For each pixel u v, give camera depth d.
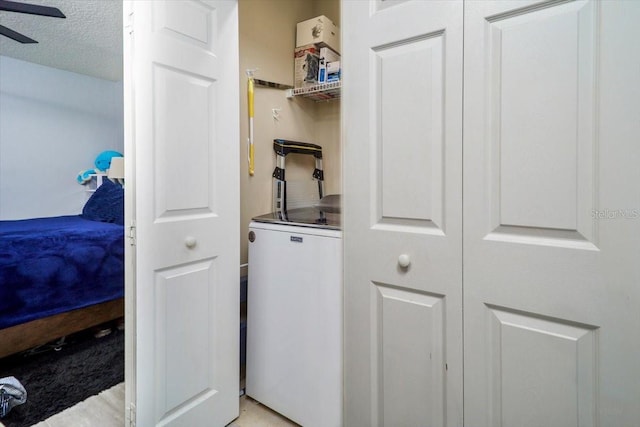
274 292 1.48
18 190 3.31
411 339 1.07
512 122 0.86
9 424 1.42
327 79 1.97
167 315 1.21
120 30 2.68
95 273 2.21
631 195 0.73
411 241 1.04
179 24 1.21
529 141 0.84
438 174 0.98
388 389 1.13
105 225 2.67
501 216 0.89
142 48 1.11
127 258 1.16
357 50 1.11
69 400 1.59
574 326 0.81
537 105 0.83
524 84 0.84
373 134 1.10
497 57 0.87
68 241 2.14
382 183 1.09
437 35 0.96
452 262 0.97
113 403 1.57
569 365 0.82
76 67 3.52
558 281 0.82
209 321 1.36
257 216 1.77
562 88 0.79
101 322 2.25
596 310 0.78
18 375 1.80
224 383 1.43
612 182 0.75
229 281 1.43
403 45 1.03
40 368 1.87
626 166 0.73
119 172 3.19
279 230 1.45
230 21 1.40
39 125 3.45
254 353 1.57
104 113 3.94
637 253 0.73
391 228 1.08
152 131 1.15
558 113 0.80
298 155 2.14
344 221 1.19
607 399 0.78
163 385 1.21
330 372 1.30
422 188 1.01
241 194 1.80
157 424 1.19
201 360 1.33
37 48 3.03
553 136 0.81
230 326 1.44
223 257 1.40
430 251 1.01
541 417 0.87
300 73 2.06
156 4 1.14
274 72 1.98
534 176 0.84
